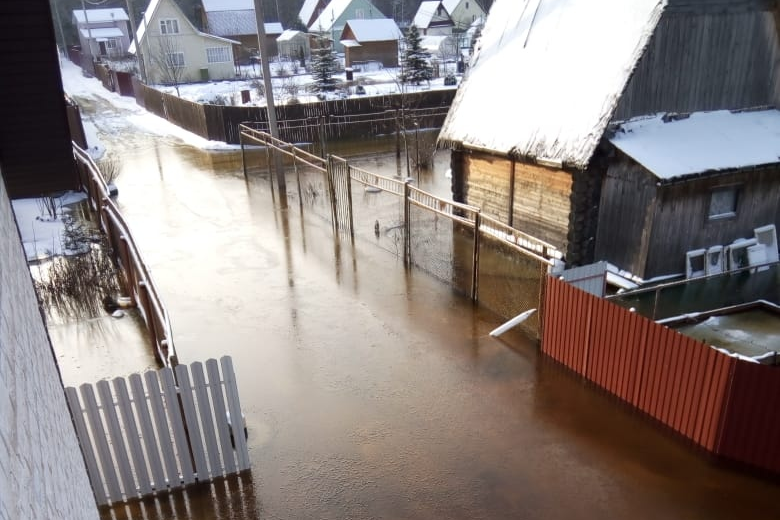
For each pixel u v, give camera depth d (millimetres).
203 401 6359
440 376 8562
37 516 1551
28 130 6090
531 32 13836
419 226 15055
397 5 85562
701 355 6746
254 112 26344
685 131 11656
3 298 2029
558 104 12156
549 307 8859
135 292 10773
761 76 12523
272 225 15508
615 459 6820
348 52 50406
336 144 26703
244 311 10734
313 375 8672
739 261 12133
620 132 11344
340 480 6629
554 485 6465
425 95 29781
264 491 6504
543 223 12766
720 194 11695
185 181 20328
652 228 11016
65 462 2551
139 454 6289
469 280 11820
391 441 7227
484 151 13703
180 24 46719
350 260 13031
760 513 6023
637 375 7602
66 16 80250
